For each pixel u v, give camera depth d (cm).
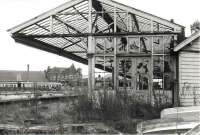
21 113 1755
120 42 2066
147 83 2012
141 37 2034
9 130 1366
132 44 2034
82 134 1388
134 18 2102
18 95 3084
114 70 2031
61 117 1647
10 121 1557
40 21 2064
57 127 1421
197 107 1022
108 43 2052
